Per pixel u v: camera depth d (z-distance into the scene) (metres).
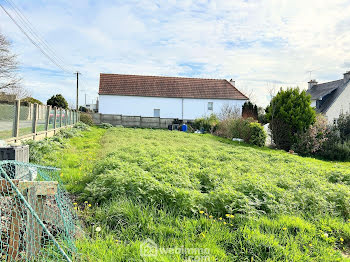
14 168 4.07
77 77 34.22
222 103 32.22
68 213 3.55
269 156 11.52
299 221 3.99
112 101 30.45
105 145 11.73
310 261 2.99
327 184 6.31
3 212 2.79
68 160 7.79
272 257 3.00
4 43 21.19
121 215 3.71
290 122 17.45
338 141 17.19
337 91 27.69
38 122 11.47
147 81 32.78
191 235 3.37
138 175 5.00
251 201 4.50
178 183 5.04
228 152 11.70
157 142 13.80
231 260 2.92
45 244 2.89
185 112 31.72
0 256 2.55
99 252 2.81
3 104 8.09
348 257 3.33
